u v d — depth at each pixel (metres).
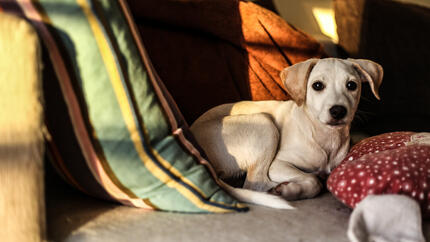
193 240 1.37
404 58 3.14
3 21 1.22
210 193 1.60
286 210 1.68
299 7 3.59
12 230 1.29
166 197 1.57
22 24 1.24
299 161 2.10
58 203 1.72
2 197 1.26
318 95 1.97
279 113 2.23
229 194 1.75
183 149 1.59
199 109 2.52
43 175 1.32
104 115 1.44
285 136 2.15
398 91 3.11
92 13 1.36
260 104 2.29
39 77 1.29
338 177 1.67
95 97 1.42
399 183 1.54
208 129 2.09
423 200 1.53
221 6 2.65
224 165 2.05
